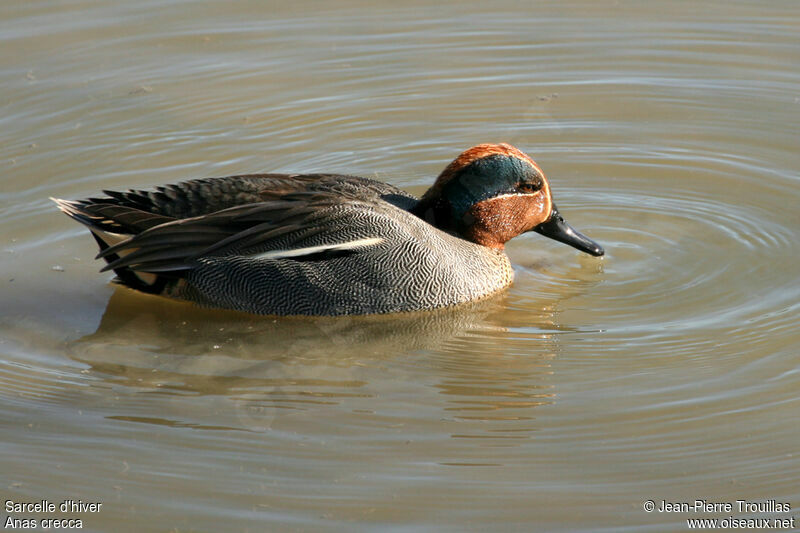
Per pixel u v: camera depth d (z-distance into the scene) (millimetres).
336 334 12906
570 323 12953
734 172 16156
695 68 18531
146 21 19703
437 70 18797
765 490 9891
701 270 13922
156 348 12578
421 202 13961
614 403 11180
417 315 13242
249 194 13312
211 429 10867
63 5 20016
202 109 17719
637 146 16906
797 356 11852
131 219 13141
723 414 10930
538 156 16812
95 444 10656
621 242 14789
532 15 20094
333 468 10227
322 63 18875
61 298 13641
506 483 10000
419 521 9555
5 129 17062
